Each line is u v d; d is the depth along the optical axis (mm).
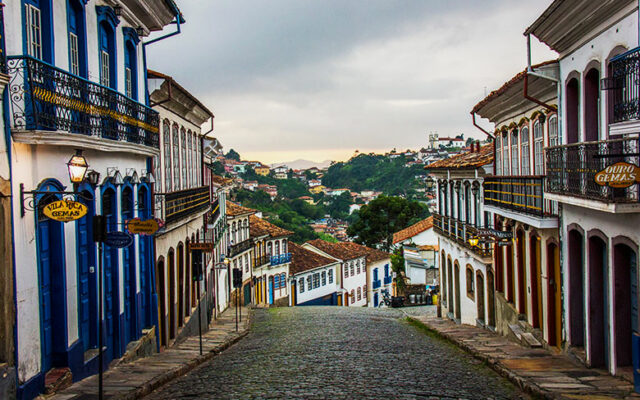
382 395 10570
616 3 10906
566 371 12242
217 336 22547
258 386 11602
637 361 10023
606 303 12406
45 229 10312
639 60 9797
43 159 9836
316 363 14797
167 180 19234
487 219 22188
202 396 10609
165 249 18141
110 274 13641
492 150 23797
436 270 50312
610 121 11414
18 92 8984
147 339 15852
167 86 17719
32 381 9367
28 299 9336
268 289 47844
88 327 12219
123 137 13273
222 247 36656
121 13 14562
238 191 126938
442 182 29703
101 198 12602
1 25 8484
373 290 64500
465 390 11031
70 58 11586
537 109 16594
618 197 10188
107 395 9867
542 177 14602
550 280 15383
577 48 13195
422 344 19234
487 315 22297
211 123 25984
